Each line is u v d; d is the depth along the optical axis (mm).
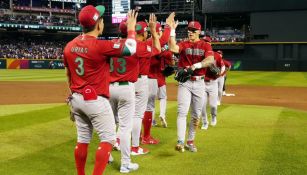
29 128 8500
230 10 50438
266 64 47500
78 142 4574
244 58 49188
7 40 57469
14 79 27312
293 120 10109
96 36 4406
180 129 6586
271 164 5871
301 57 47062
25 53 52219
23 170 5516
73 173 5430
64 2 61750
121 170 5492
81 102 4254
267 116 10852
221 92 13156
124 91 5355
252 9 48812
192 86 6406
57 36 61531
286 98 16672
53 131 8258
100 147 4387
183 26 58656
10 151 6543
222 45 49562
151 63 7004
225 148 6965
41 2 63969
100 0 60656
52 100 14664
